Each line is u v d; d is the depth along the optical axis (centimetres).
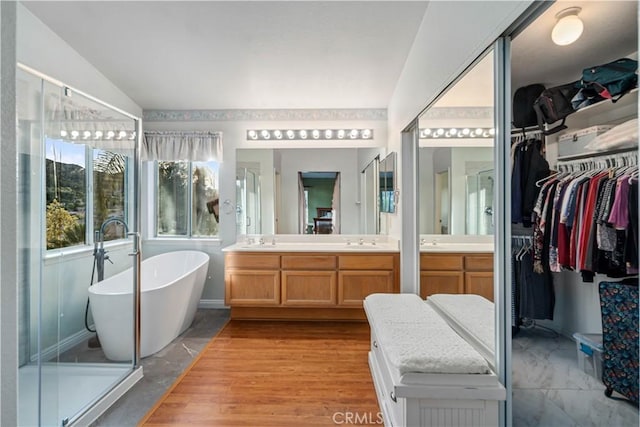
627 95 126
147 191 388
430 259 240
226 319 348
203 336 303
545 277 145
